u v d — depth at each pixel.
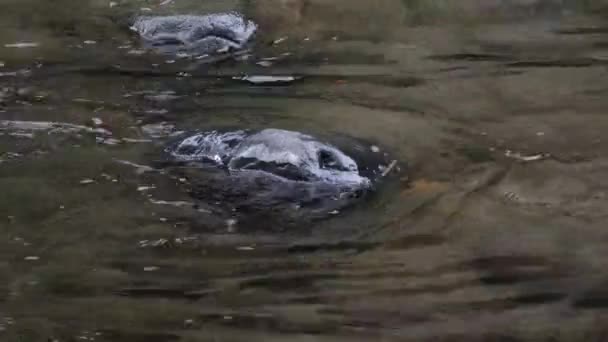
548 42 6.80
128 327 3.83
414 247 4.34
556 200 4.75
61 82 6.08
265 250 4.31
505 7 7.23
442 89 6.12
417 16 7.20
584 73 6.33
